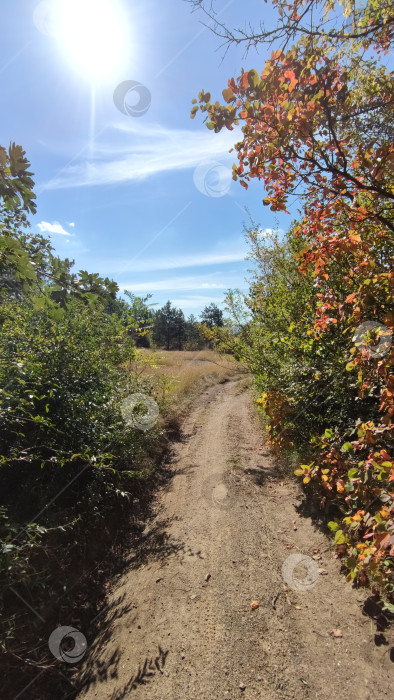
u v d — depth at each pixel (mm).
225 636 2654
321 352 4508
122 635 2824
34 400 3902
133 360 7211
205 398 13227
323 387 4543
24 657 2576
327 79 2041
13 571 2637
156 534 4246
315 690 2164
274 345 5820
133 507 4879
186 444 7715
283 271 6090
